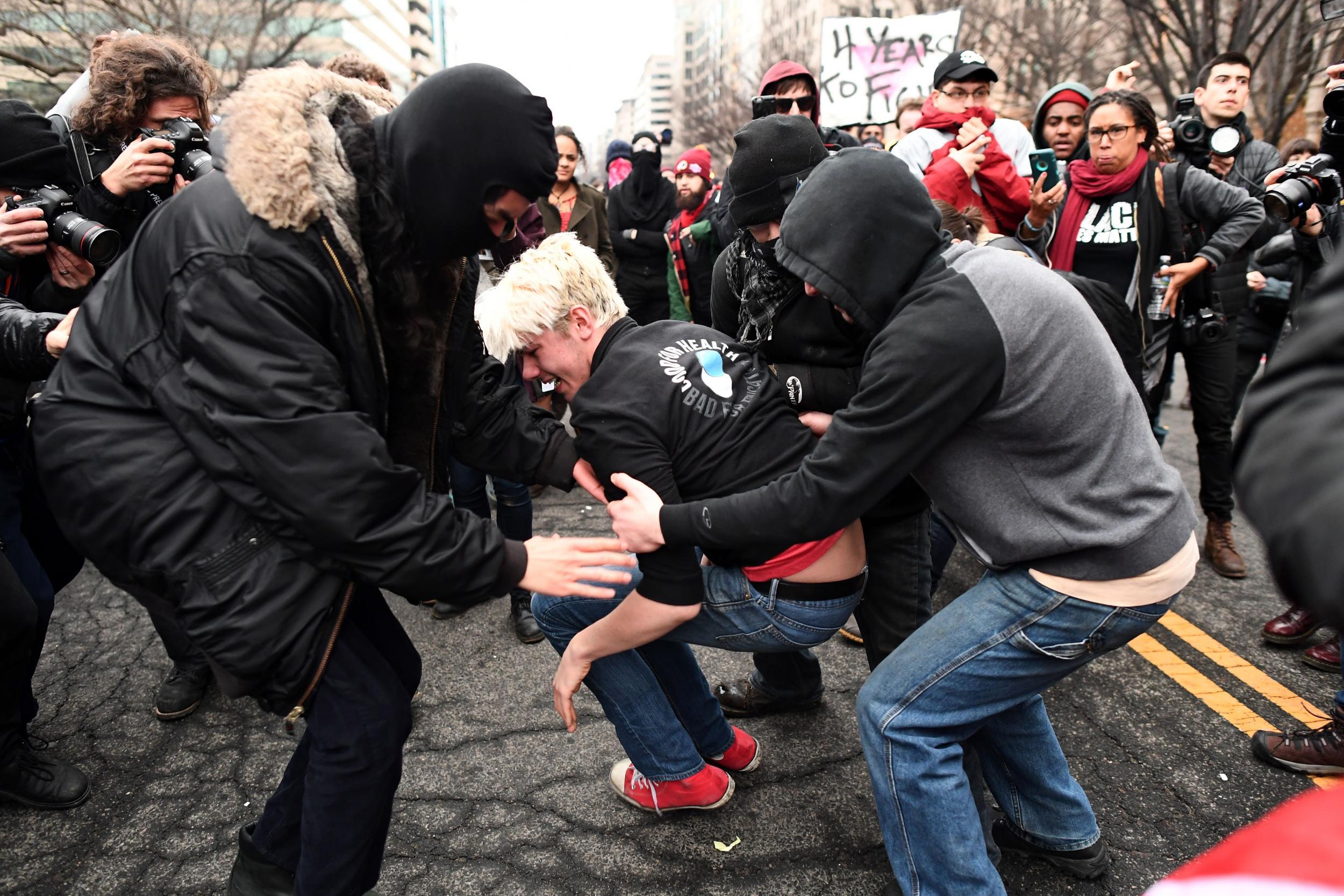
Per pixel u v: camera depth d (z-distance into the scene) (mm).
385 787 1565
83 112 2459
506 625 3123
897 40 5656
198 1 15250
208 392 1265
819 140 2027
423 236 1343
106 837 2102
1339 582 516
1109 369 1470
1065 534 1471
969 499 1541
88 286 2260
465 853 2018
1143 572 1480
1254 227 3104
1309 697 2609
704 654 2924
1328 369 600
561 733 2471
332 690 1495
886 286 1451
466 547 1414
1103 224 3158
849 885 1905
